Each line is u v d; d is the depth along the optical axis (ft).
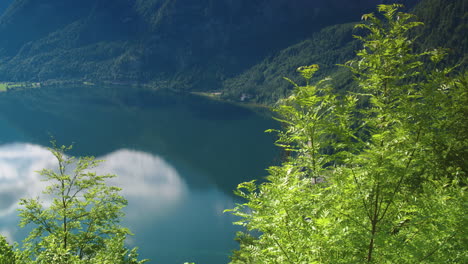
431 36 565.94
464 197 25.48
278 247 24.64
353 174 25.55
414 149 26.27
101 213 75.82
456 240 24.43
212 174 408.26
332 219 24.86
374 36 30.22
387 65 29.76
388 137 26.99
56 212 74.69
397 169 24.35
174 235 256.32
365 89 31.30
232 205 320.91
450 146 30.19
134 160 448.65
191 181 385.50
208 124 649.20
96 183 79.46
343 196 26.37
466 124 31.40
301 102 29.94
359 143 28.09
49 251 53.52
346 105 29.94
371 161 24.82
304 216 26.66
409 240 25.43
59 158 78.02
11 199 293.02
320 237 22.98
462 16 545.03
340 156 28.35
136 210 300.40
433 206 25.17
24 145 469.57
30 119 623.36
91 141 518.37
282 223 24.36
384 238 24.32
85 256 70.90
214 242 247.91
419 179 30.50
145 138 550.36
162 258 224.33
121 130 588.50
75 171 79.00
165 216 290.97
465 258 23.36
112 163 432.66
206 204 322.34
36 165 386.93
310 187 29.30
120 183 367.45
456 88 32.42
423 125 27.27
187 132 590.96
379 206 25.12
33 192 308.60
